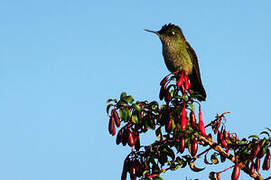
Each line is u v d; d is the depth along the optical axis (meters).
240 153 7.93
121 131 7.83
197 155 8.17
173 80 8.49
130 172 7.63
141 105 8.02
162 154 8.01
